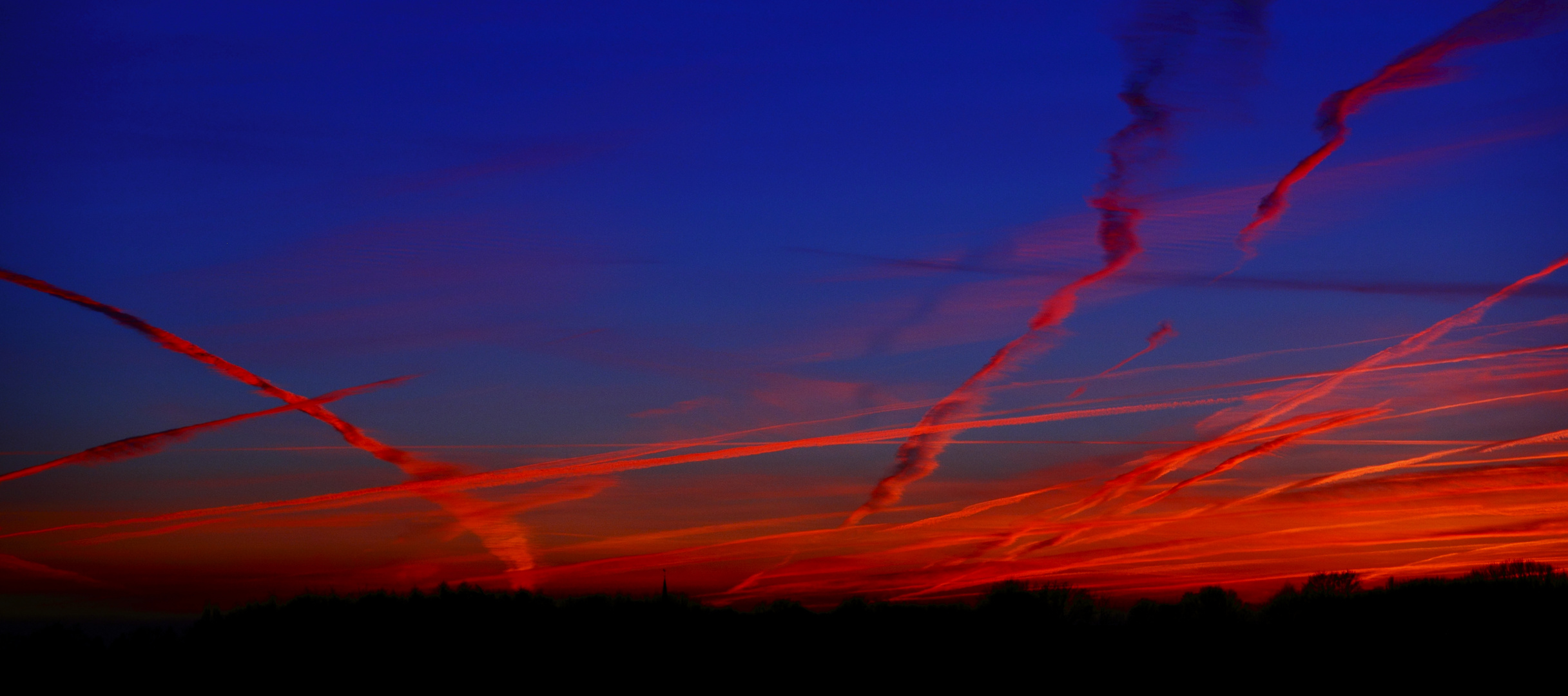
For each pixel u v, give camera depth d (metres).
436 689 19.12
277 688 19.36
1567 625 18.73
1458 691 16.52
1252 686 17.83
